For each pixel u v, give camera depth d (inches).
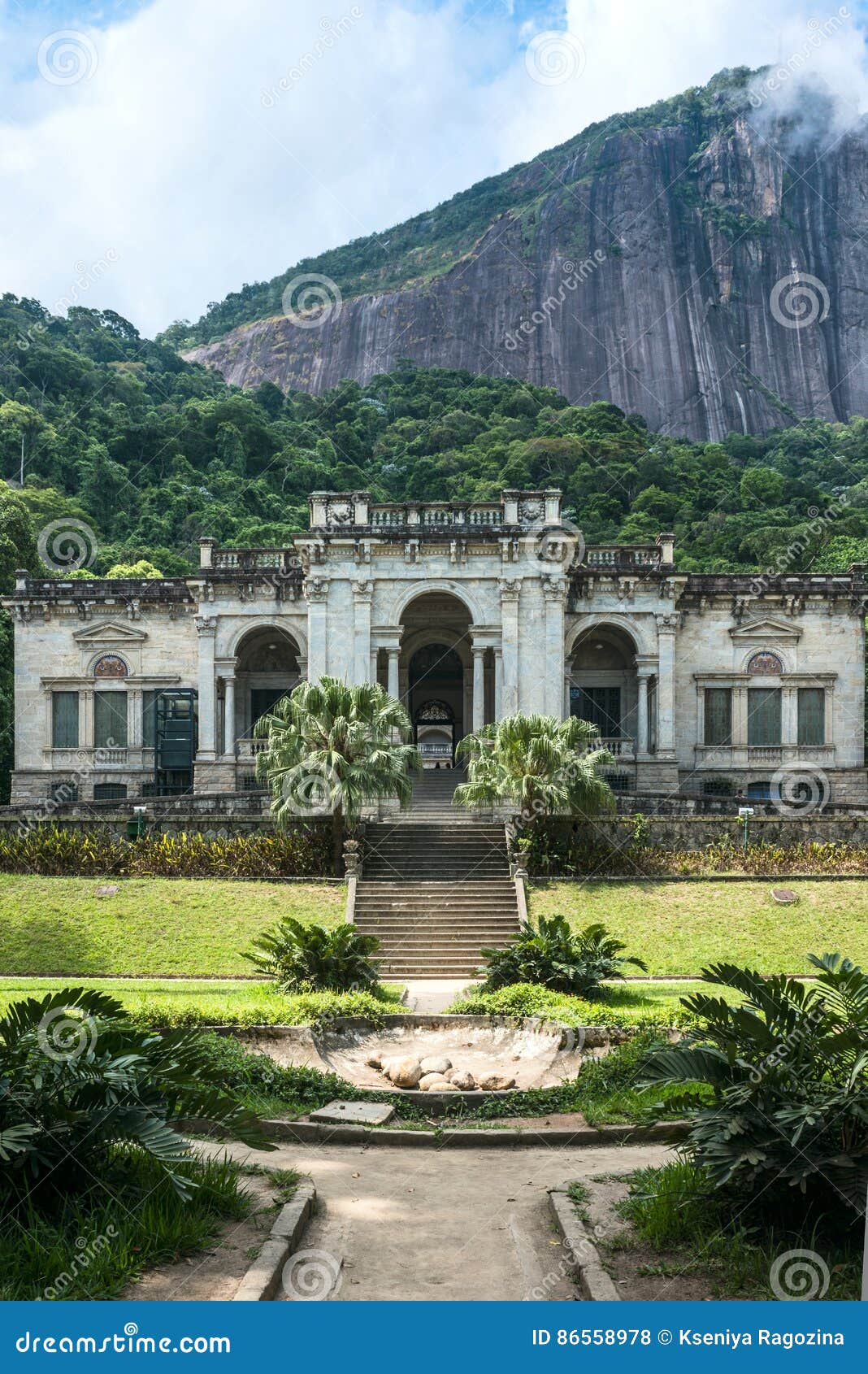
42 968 1234.0
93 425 3919.8
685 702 2255.2
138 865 1592.0
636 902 1471.5
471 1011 972.6
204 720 2170.3
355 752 1593.3
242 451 3981.3
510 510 1989.4
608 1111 681.0
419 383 5324.8
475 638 1984.5
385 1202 495.8
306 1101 699.4
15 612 2311.8
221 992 1075.3
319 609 1991.9
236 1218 423.5
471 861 1600.6
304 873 1590.8
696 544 3373.5
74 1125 401.7
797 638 2260.1
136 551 3275.1
